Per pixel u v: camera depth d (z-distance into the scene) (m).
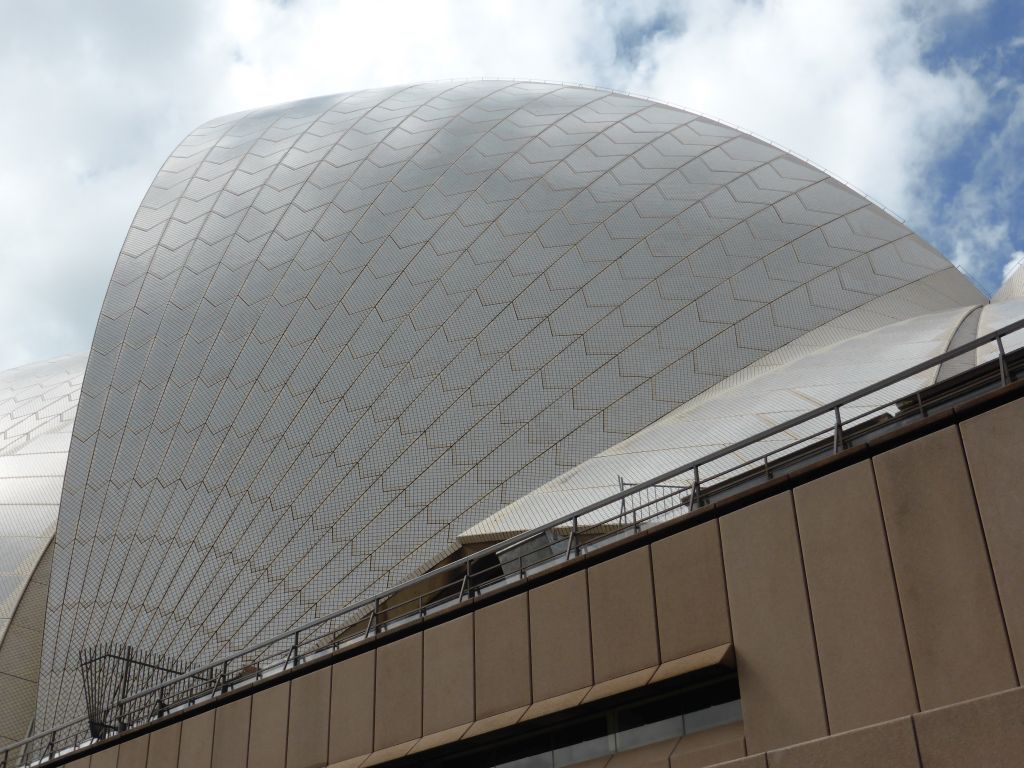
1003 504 9.60
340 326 29.38
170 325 31.77
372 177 33.53
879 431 11.83
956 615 9.61
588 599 12.78
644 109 35.72
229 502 27.44
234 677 19.66
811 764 9.83
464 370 27.17
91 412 31.05
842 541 10.70
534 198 31.17
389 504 25.39
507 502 24.25
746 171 31.88
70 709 26.64
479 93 37.44
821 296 27.33
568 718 12.65
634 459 21.83
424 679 14.23
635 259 28.72
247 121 39.12
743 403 22.45
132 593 27.48
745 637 11.19
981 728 8.80
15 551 33.56
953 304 28.45
